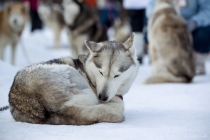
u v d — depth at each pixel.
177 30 8.59
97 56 4.41
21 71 4.19
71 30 12.52
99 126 3.76
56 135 3.51
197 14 9.57
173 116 4.45
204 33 9.40
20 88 4.03
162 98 5.96
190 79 8.36
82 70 4.55
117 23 17.02
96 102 4.12
